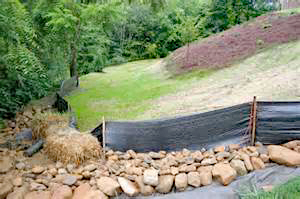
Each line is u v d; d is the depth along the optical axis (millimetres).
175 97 6094
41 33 5926
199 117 2906
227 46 9883
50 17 6262
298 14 10180
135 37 20031
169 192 2350
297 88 4625
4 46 2916
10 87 4988
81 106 6188
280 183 2100
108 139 3113
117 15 7711
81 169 2625
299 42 7426
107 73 12703
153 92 7000
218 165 2504
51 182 2443
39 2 5602
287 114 2664
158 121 2990
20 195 2227
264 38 9016
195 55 10219
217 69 7949
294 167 2318
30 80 5406
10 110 4895
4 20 2682
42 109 5676
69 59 8539
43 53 5938
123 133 3076
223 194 2141
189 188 2357
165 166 2635
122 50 19203
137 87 8055
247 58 7918
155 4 4531
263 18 11664
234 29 12133
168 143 2986
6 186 2320
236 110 2799
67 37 7430
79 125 4715
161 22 18266
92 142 2979
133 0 4820
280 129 2693
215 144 2879
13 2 2873
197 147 2924
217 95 5562
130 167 2684
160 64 11820
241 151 2691
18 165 2814
